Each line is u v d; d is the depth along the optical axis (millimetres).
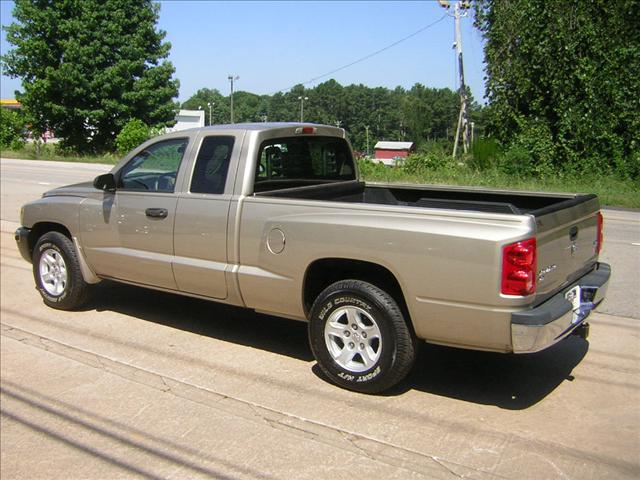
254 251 5023
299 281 4801
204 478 3562
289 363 5207
